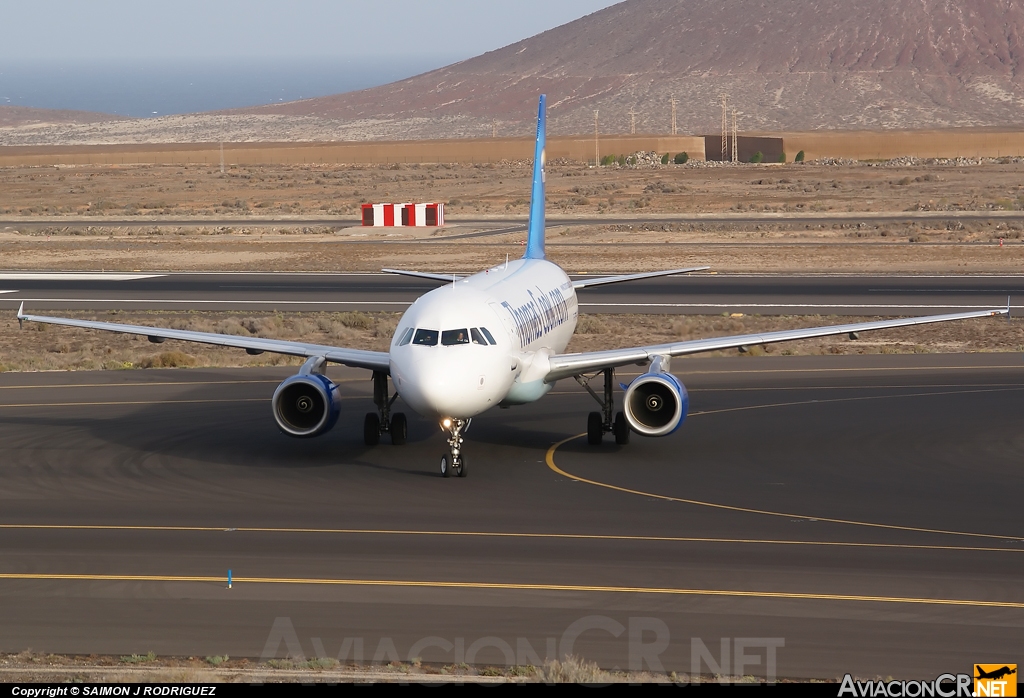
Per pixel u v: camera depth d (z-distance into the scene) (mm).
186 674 59969
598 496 100875
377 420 120250
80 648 64875
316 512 95375
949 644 65188
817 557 82562
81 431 127688
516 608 71375
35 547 85188
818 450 118250
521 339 113812
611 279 159625
